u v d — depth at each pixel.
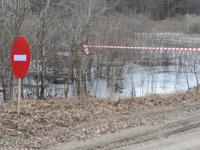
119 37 22.70
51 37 17.06
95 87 18.94
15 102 12.59
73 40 17.17
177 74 24.86
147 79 22.61
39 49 16.06
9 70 14.96
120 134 9.77
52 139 9.17
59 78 19.89
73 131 9.82
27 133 9.46
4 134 9.28
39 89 17.66
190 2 81.81
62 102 12.75
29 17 16.06
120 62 22.78
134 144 9.13
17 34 14.44
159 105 13.20
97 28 21.22
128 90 19.78
